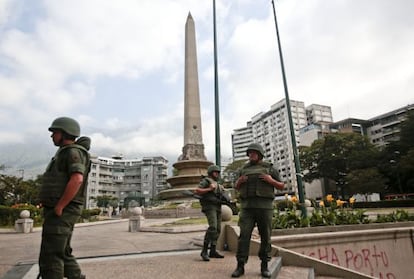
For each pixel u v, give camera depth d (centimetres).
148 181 9300
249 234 416
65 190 277
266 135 10294
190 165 2466
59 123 311
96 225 1975
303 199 1115
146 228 1196
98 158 9969
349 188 4762
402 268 724
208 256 538
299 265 517
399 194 4566
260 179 429
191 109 2564
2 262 520
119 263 488
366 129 7900
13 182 4756
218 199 548
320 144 5478
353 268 644
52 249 271
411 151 4134
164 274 398
